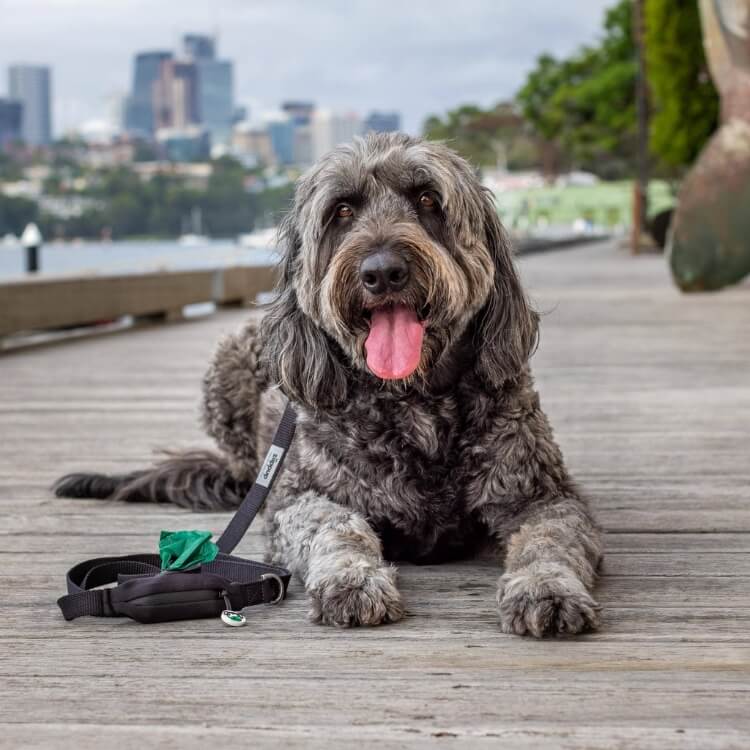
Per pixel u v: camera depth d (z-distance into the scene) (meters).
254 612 1.67
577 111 16.45
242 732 1.34
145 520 2.12
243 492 2.21
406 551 1.84
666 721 1.35
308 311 1.82
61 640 1.59
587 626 1.56
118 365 4.25
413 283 1.75
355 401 1.80
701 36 11.50
